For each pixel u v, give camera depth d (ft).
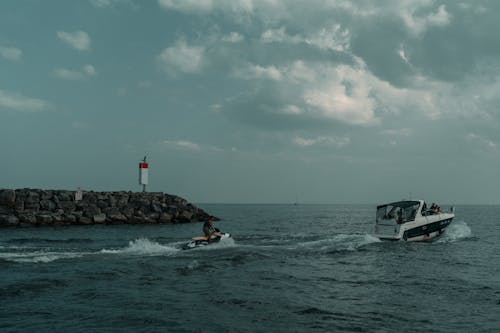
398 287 45.55
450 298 40.78
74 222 144.25
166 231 122.52
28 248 77.00
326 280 49.03
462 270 55.67
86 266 56.80
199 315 34.91
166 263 59.47
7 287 43.93
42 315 34.73
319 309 36.68
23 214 138.62
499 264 60.44
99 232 117.70
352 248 75.05
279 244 82.02
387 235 83.82
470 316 34.86
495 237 100.94
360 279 49.70
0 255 66.49
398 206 84.89
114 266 56.85
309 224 166.91
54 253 69.00
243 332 30.83
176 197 179.01
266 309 36.73
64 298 40.09
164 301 39.24
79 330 31.14
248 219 219.61
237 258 63.98
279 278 49.98
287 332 30.81
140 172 177.47
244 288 44.75
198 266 57.31
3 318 33.88
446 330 31.35
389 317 34.47
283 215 294.05
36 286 44.65
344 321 33.47
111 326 32.07
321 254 68.69
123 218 152.15
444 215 91.61
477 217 239.50
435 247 77.92
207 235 79.20
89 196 158.81
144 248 74.79
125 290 43.42
